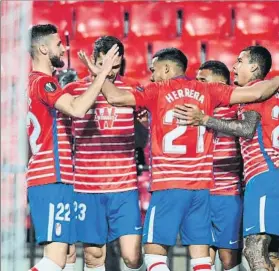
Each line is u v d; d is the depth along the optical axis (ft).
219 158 74.33
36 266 61.93
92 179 67.51
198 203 62.28
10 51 61.52
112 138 67.21
